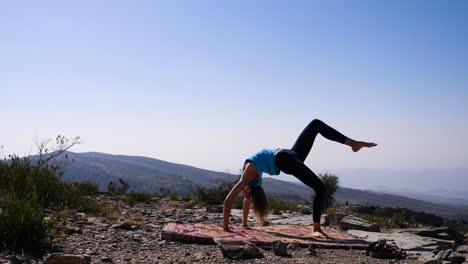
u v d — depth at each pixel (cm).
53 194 659
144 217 756
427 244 602
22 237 373
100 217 659
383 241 490
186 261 380
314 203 581
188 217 791
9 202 455
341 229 819
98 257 367
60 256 315
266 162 574
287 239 516
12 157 673
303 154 589
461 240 732
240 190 561
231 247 412
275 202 1321
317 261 415
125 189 1359
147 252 415
